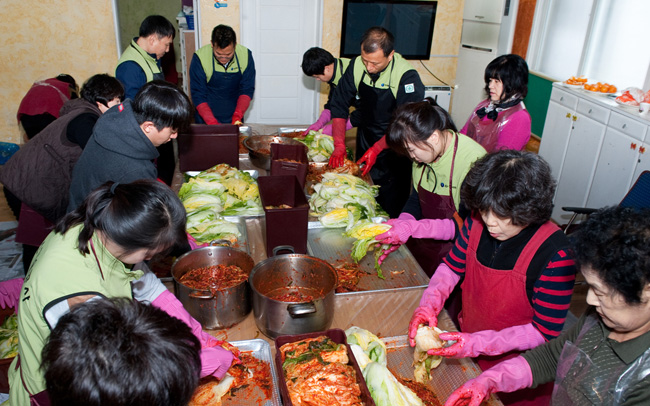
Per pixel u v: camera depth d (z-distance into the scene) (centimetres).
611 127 367
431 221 202
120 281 121
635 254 86
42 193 224
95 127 170
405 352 146
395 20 547
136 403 67
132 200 104
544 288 138
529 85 547
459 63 596
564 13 494
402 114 183
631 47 421
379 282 180
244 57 370
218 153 257
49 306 106
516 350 148
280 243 186
